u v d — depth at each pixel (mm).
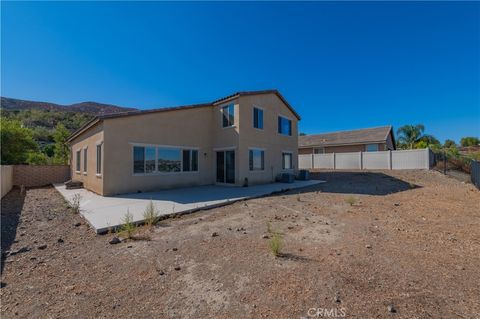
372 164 21422
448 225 5652
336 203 8641
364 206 8016
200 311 2531
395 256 3871
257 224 5980
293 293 2834
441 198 9227
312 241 4645
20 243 4750
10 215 7184
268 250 4215
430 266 3498
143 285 3096
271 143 16797
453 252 4016
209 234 5207
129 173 11289
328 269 3432
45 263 3811
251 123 14969
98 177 11266
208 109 15484
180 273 3410
